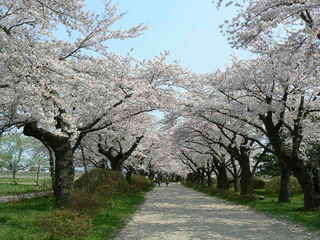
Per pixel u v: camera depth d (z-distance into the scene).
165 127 24.69
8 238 8.18
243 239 9.75
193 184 56.97
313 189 16.14
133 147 28.48
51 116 10.91
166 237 9.95
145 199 26.28
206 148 34.34
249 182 24.92
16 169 45.25
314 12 10.60
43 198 19.75
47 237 8.45
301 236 10.20
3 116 13.84
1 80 10.43
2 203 17.66
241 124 20.61
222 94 19.64
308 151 21.77
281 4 9.48
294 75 14.86
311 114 18.98
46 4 9.62
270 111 16.52
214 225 12.56
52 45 12.89
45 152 33.06
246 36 9.85
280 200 21.05
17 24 10.77
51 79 10.85
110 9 14.35
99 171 23.70
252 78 16.89
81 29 10.87
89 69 13.90
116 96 13.99
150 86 16.91
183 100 19.27
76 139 15.57
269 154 32.44
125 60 18.09
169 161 60.34
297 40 10.03
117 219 12.95
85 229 9.48
